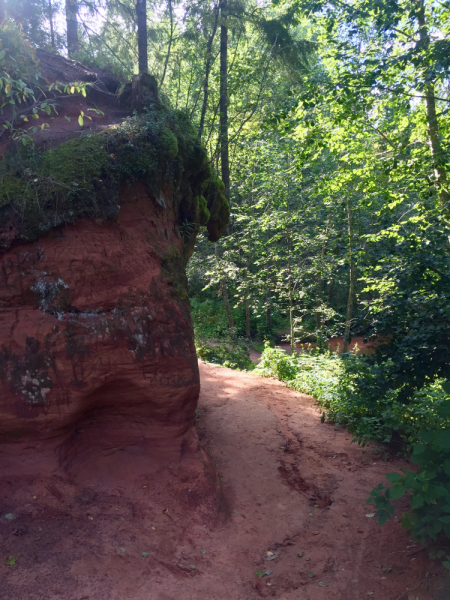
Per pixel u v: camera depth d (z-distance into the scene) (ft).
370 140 37.29
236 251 58.08
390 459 19.92
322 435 22.84
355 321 21.25
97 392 13.71
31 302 12.91
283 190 50.08
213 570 12.23
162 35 30.12
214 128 32.99
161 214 16.16
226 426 22.80
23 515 11.82
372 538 14.10
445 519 10.19
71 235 13.25
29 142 13.99
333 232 50.44
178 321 14.79
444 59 22.08
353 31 27.89
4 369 12.44
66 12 26.96
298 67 31.07
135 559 11.64
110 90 19.90
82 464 13.89
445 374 18.83
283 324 81.97
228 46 36.52
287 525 15.01
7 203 12.62
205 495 14.60
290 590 11.90
